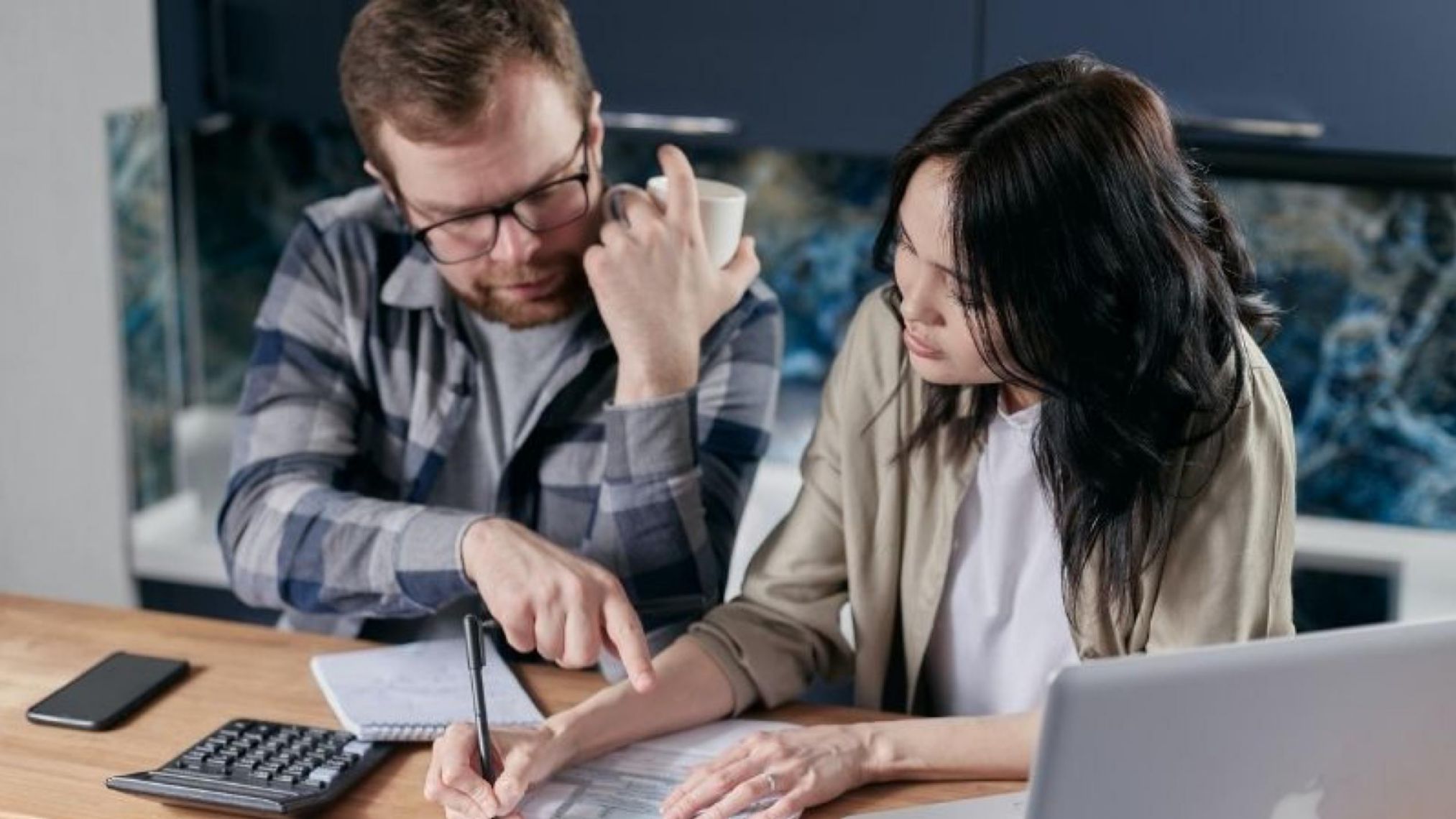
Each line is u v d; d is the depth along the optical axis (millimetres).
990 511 1689
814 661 1764
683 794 1479
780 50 2676
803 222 3119
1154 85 2555
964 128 1451
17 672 1746
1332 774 1219
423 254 1958
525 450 1968
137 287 2998
